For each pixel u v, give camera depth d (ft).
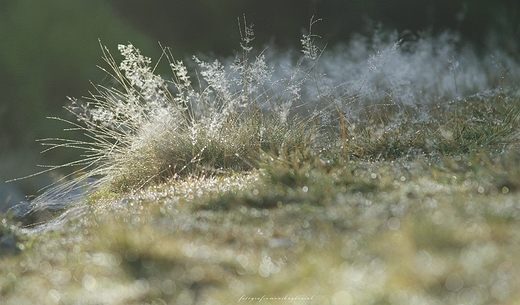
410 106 57.88
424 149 44.62
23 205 48.60
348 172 36.06
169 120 48.44
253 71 50.47
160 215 32.71
